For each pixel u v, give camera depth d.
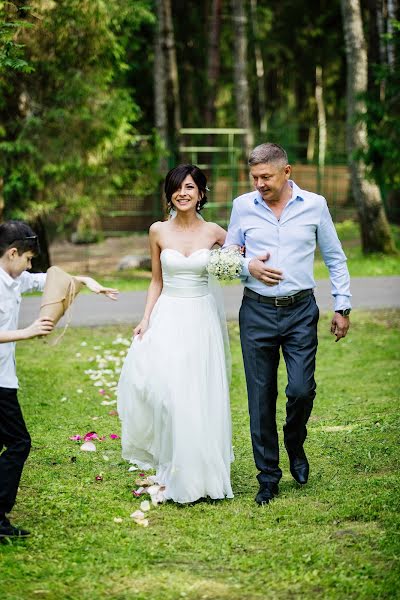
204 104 33.34
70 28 14.44
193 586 4.20
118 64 16.08
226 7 35.81
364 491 5.47
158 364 5.50
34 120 15.01
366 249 20.00
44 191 16.31
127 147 17.88
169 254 5.63
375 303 14.23
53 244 24.08
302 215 5.35
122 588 4.20
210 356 5.59
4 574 4.33
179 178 5.64
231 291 15.41
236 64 24.45
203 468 5.38
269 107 41.03
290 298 5.36
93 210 16.80
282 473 6.04
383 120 17.20
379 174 17.53
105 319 12.73
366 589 4.07
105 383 9.13
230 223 5.59
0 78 13.44
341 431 7.09
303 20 37.53
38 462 6.34
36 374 9.63
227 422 5.58
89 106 15.69
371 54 20.89
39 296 14.75
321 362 10.38
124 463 6.31
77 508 5.30
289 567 4.37
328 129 27.98
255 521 5.05
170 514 5.24
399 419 7.25
